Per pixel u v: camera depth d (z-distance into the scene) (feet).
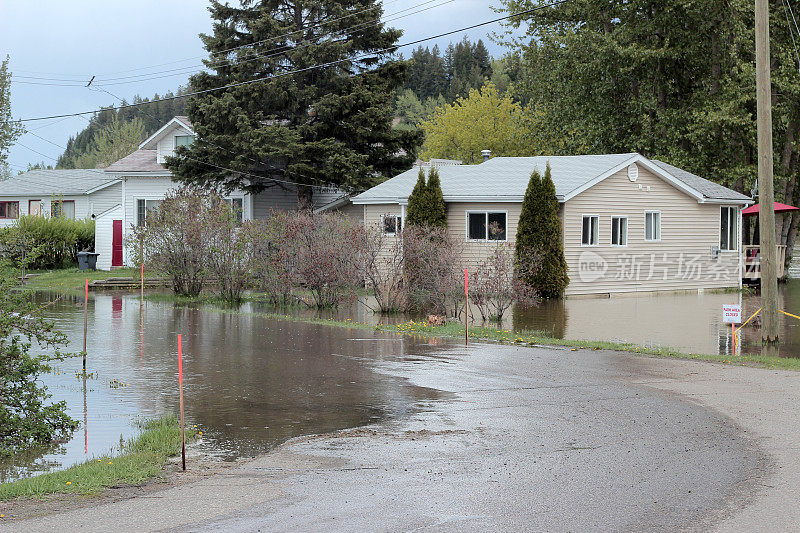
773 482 25.03
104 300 88.07
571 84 133.28
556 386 41.11
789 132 129.80
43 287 104.63
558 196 88.89
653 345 55.93
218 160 123.13
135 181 135.44
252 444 30.66
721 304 84.94
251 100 123.24
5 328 33.81
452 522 21.52
